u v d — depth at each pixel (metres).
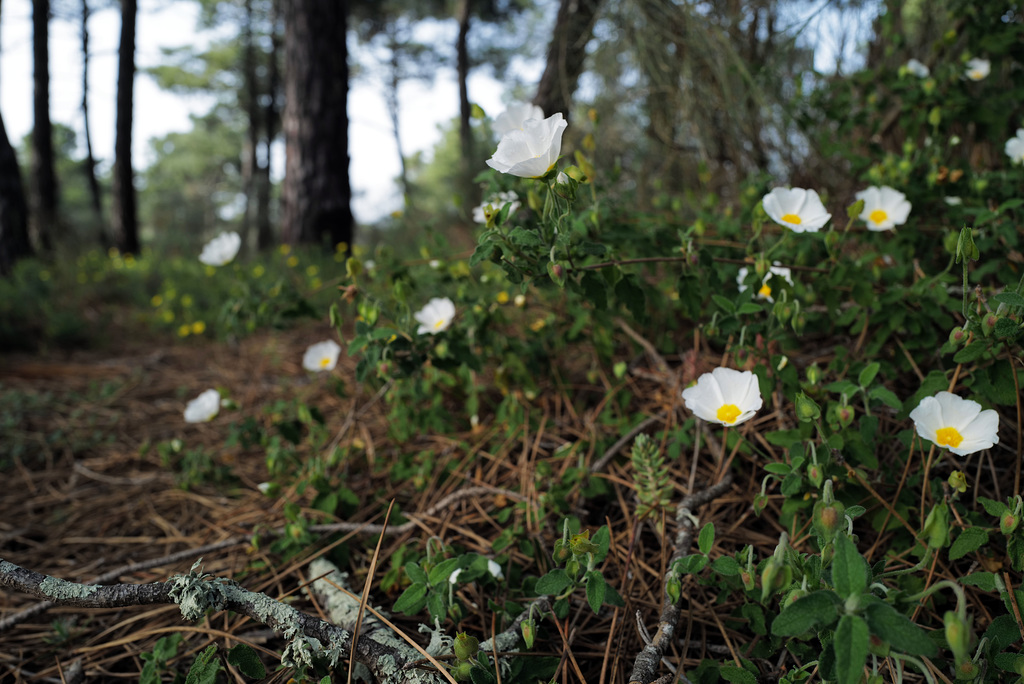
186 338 1.42
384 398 0.77
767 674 0.37
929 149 0.65
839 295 0.56
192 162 11.72
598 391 0.67
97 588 0.36
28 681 0.43
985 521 0.39
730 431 0.50
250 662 0.36
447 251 0.67
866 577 0.26
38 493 0.72
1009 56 0.69
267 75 7.05
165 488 0.70
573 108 1.24
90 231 3.91
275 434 0.74
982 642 0.31
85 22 4.10
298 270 1.78
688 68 1.04
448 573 0.37
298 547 0.50
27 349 1.35
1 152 2.13
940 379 0.42
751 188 0.66
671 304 0.68
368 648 0.36
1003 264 0.52
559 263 0.41
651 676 0.33
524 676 0.34
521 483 0.55
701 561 0.35
